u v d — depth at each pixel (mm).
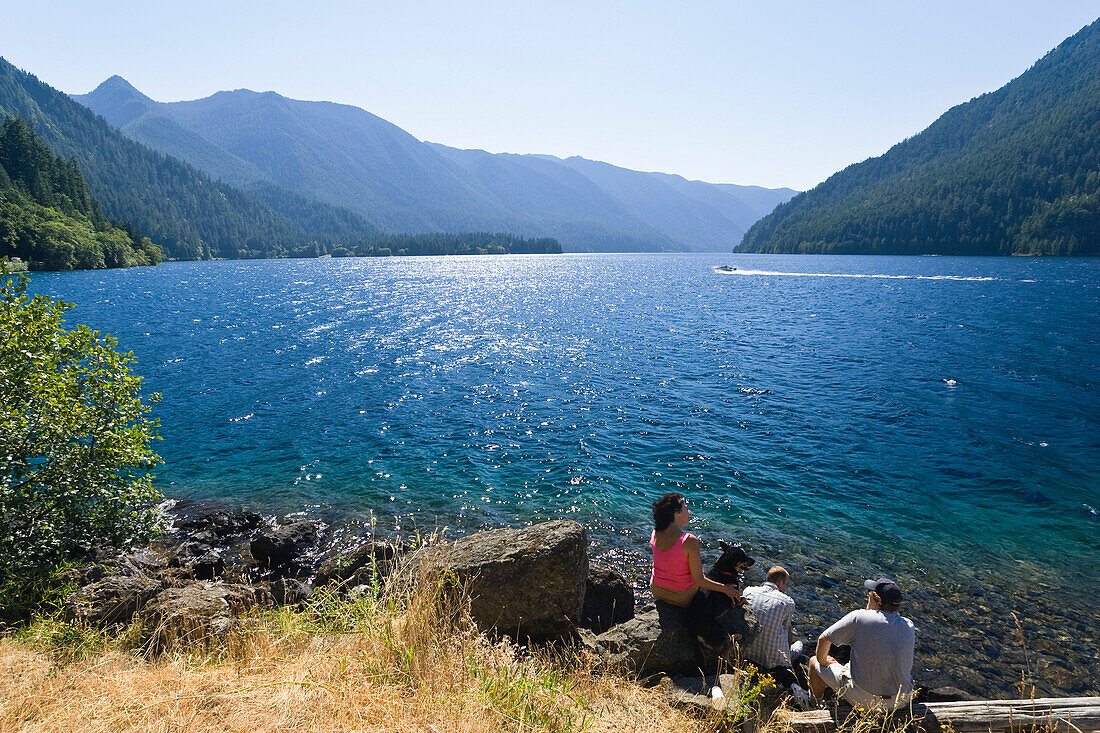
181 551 11648
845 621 5367
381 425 20562
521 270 158375
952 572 10672
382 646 4473
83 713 3594
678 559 6234
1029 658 8195
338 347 37594
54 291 71938
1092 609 9461
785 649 6176
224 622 5492
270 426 20422
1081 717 4828
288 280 109562
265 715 3557
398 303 67938
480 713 3787
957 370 28391
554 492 14703
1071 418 20281
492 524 13008
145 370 29797
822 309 57281
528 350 36656
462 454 17531
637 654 5863
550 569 5980
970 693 7426
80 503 9000
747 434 19125
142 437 9820
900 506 13586
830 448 17609
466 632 4746
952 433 18844
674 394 24906
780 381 27047
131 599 6613
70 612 6402
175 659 4730
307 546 12086
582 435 19266
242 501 14336
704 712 4703
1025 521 12750
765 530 12430
